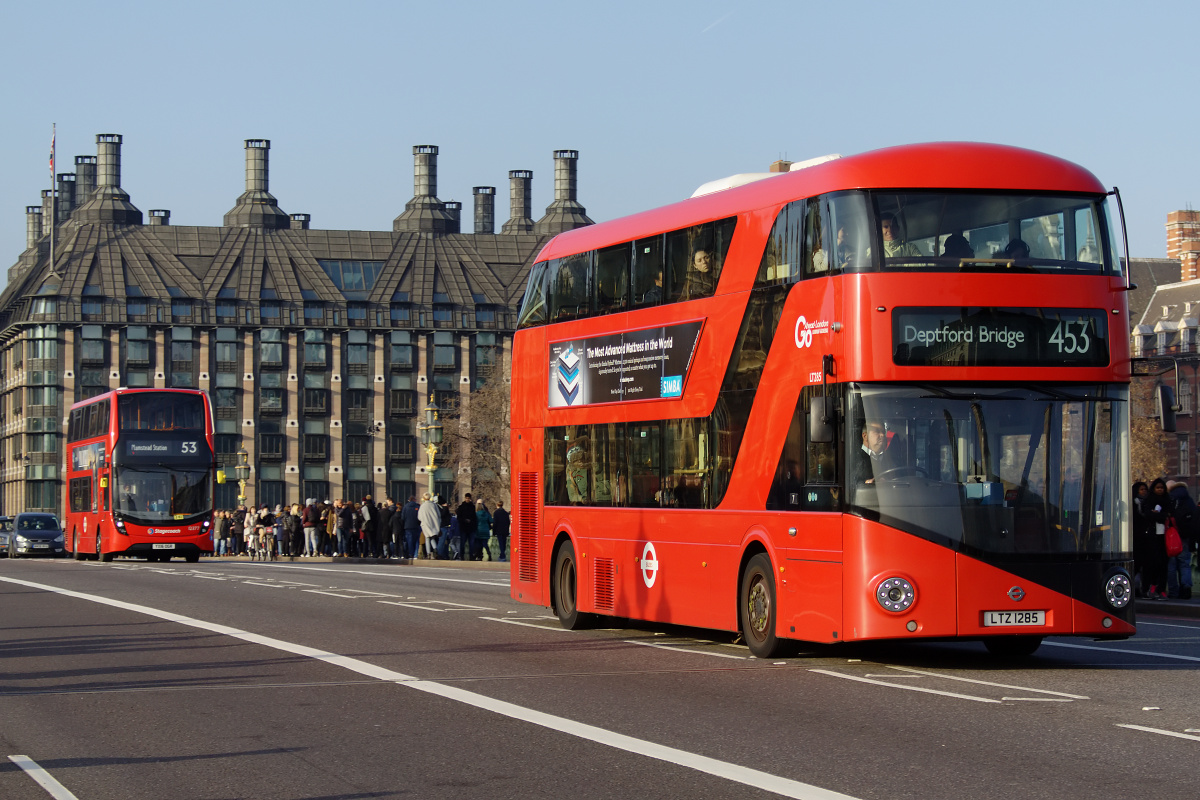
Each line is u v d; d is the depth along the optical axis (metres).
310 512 52.00
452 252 122.44
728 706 11.33
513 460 20.52
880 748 9.36
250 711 11.20
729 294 15.52
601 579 17.91
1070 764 8.78
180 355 113.75
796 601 14.14
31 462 111.06
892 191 13.64
